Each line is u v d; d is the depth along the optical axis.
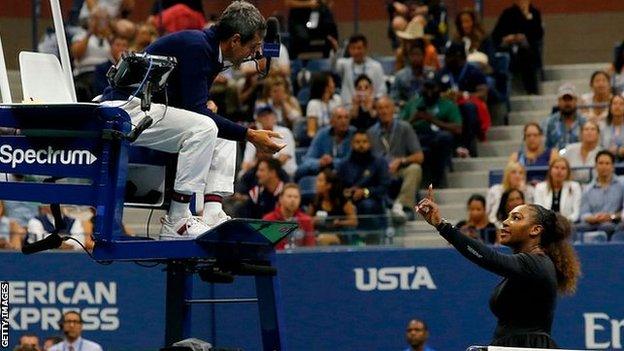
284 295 22.33
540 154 25.19
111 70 13.30
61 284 22.55
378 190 24.62
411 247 22.30
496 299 13.52
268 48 14.02
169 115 13.23
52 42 29.77
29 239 22.48
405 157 25.97
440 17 30.64
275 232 12.84
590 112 26.17
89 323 22.53
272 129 26.53
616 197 23.05
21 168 13.13
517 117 28.67
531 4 32.16
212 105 14.51
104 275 22.52
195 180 13.29
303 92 29.42
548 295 13.36
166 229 13.41
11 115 12.99
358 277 22.22
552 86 29.81
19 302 22.53
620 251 21.50
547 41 34.00
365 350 22.20
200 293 22.42
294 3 30.44
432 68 28.98
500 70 28.89
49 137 13.08
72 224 22.86
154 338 22.48
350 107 27.88
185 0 30.75
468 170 27.11
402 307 22.11
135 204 13.77
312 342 22.30
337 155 26.11
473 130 27.44
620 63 28.08
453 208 25.81
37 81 13.91
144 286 22.50
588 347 21.59
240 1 13.58
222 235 12.67
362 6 34.78
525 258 13.26
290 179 25.84
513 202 22.98
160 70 12.86
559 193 23.30
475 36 29.09
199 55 13.27
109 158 12.87
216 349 12.48
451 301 21.95
